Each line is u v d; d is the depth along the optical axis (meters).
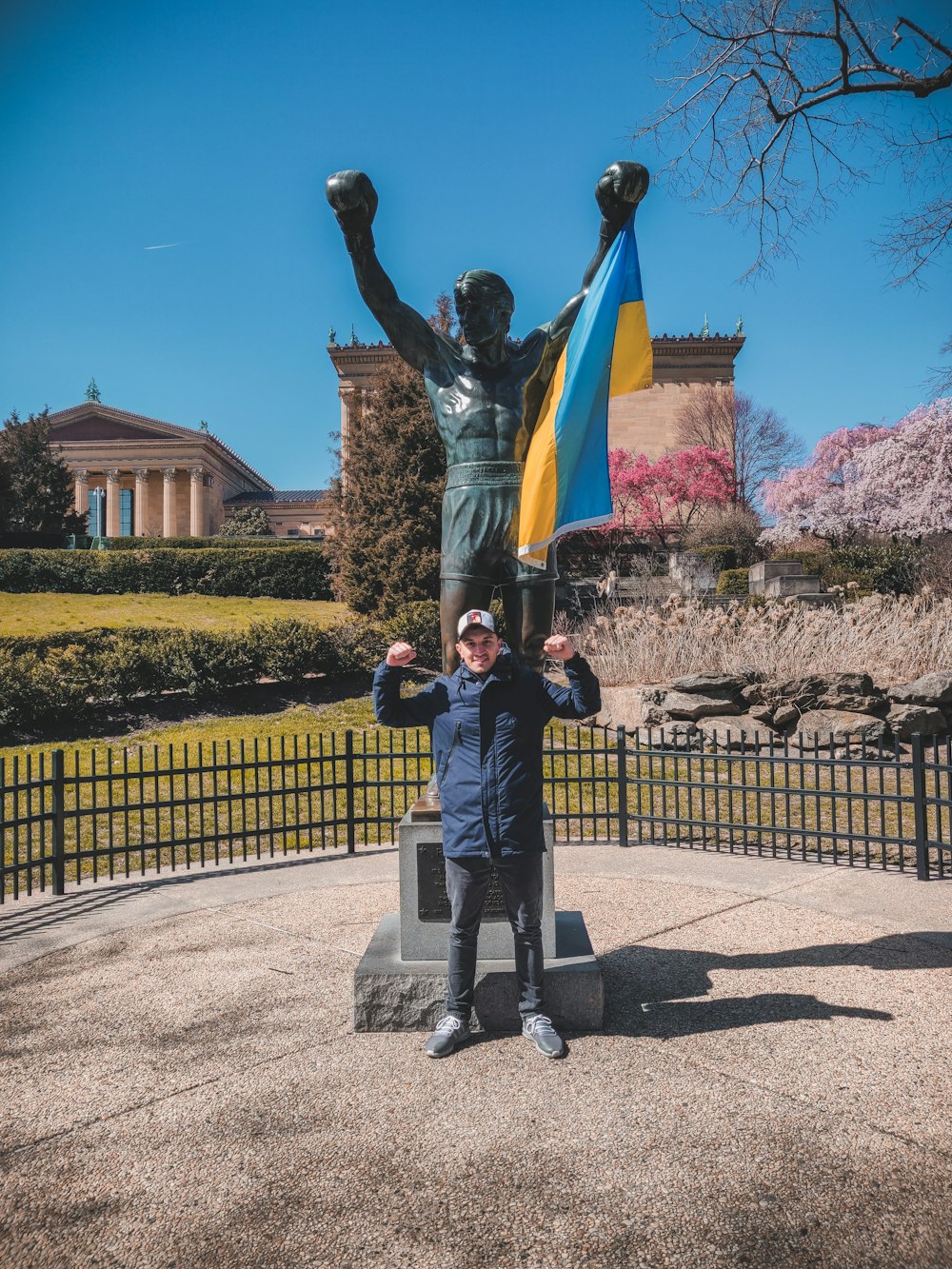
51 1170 2.75
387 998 3.72
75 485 62.66
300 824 7.18
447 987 3.68
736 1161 2.70
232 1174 2.70
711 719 11.02
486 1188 2.59
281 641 13.90
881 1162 2.68
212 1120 3.03
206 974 4.46
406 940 3.89
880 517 25.73
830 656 12.27
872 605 14.00
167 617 22.33
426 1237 2.39
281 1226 2.45
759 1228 2.39
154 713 12.80
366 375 38.75
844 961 4.43
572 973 3.67
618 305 4.14
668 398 40.53
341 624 16.61
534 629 4.25
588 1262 2.27
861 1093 3.10
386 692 3.49
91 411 63.84
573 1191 2.57
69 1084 3.31
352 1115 3.03
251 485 77.88
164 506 63.78
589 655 13.77
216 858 6.83
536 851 3.45
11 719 11.77
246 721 12.55
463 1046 3.54
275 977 4.40
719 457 31.50
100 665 12.75
